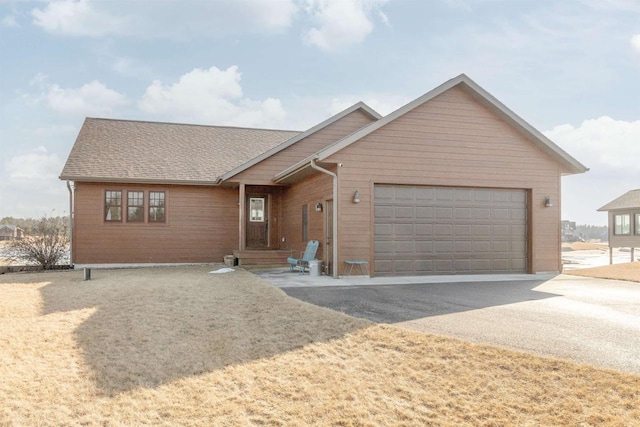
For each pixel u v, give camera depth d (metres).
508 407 3.77
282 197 17.98
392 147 11.89
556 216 13.23
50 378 4.54
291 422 3.65
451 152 12.35
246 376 4.61
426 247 12.20
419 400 3.98
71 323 6.68
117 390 4.27
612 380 4.05
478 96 12.45
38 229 15.98
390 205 11.96
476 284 10.59
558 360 4.55
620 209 25.22
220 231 17.31
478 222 12.69
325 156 11.30
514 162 12.89
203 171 17.09
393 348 5.23
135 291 9.28
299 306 7.35
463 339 5.41
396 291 9.32
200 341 5.79
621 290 9.61
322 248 12.88
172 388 4.34
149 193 16.58
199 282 10.71
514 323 6.30
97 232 15.97
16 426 3.52
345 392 4.18
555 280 11.47
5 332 6.17
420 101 12.04
